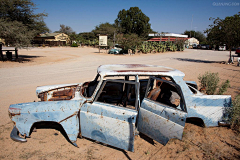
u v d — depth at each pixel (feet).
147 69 13.92
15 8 59.82
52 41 192.34
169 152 11.66
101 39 103.71
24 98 21.52
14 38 54.08
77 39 201.57
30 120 11.75
